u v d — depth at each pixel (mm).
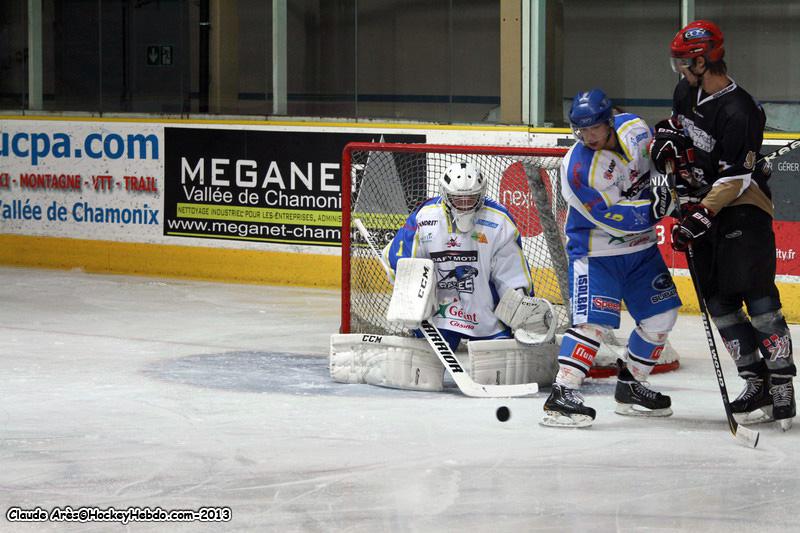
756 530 10195
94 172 30203
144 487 11523
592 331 13977
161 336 21031
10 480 11789
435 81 38844
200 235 29125
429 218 16672
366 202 19391
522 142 26125
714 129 13336
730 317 14211
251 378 17234
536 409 15102
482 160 20266
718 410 15180
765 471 12062
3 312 23625
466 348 19781
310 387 16578
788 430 13914
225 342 20469
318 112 38750
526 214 19875
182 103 32094
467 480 11727
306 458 12570
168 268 29531
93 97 33250
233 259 28781
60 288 27203
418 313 16031
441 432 13750
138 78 32469
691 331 22203
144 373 17594
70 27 33281
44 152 30734
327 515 10641
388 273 17047
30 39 31781
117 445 13164
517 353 16438
